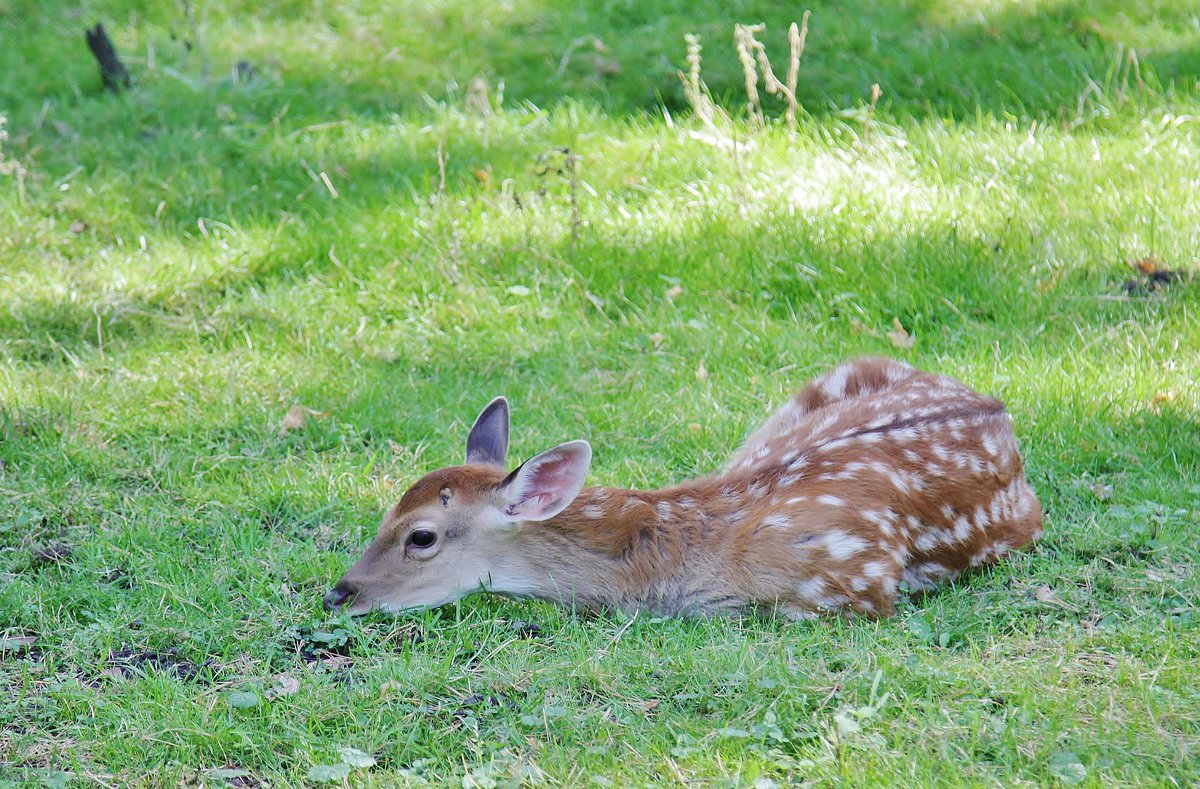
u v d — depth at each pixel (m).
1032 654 7.43
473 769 6.45
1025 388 11.05
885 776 6.17
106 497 9.59
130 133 16.41
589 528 8.21
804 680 7.05
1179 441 10.24
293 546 8.96
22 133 16.33
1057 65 17.23
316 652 7.74
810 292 13.01
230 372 11.51
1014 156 15.13
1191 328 11.90
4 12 20.39
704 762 6.39
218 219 14.48
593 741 6.69
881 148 15.39
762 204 14.31
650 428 10.84
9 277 13.18
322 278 13.28
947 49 17.72
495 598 8.34
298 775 6.48
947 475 8.63
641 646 7.67
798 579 7.99
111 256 13.70
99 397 11.08
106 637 7.71
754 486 8.45
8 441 10.32
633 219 14.14
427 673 7.24
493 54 18.62
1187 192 14.29
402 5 20.20
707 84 17.27
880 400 9.44
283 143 15.91
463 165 15.39
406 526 8.09
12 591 8.23
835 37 18.14
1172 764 6.25
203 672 7.48
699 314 12.70
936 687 6.98
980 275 12.90
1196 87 16.48
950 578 8.69
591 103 16.98
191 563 8.68
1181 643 7.40
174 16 20.20
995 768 6.28
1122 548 8.83
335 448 10.59
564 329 12.48
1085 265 13.12
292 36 19.39
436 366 12.02
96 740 6.73
